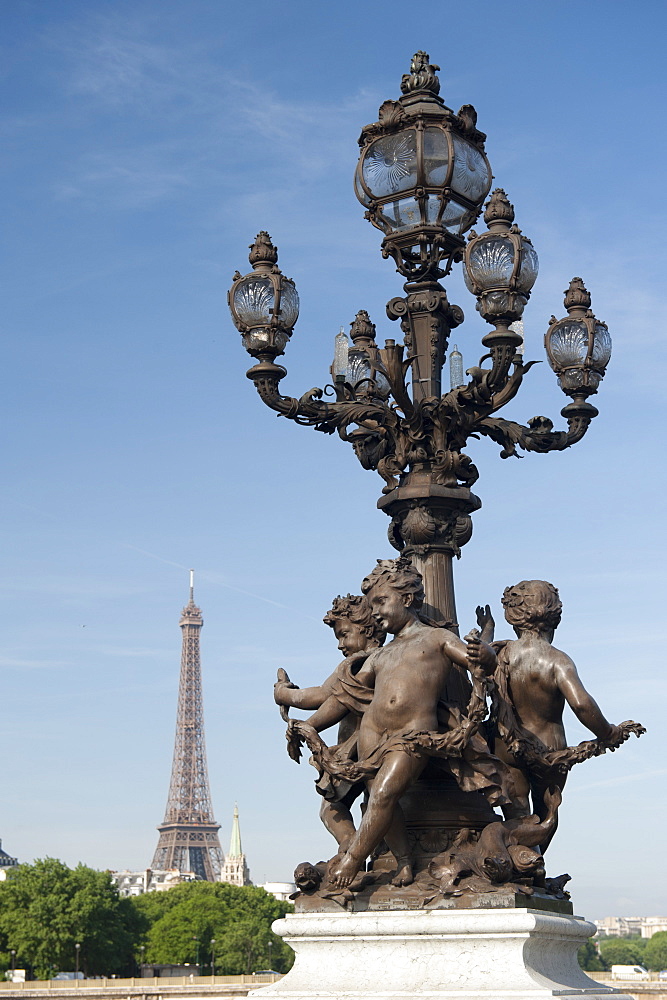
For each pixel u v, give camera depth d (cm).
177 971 12056
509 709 723
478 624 791
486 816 717
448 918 638
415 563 798
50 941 9862
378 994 629
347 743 725
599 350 863
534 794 738
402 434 809
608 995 681
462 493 798
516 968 623
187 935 11994
